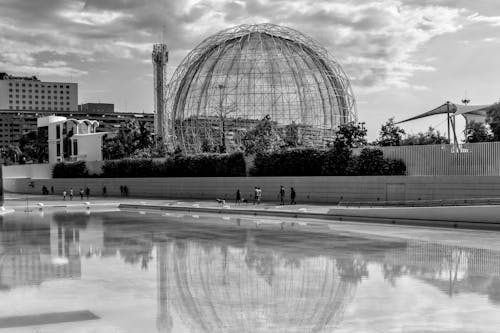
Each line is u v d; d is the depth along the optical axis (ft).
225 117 265.13
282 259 77.46
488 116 185.57
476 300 52.65
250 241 97.71
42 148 446.60
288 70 265.13
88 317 47.47
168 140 302.66
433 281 61.52
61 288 59.26
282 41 276.82
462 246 88.74
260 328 43.96
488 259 76.07
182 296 55.11
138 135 337.52
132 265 73.56
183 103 286.25
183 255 82.02
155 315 47.98
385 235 104.12
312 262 74.74
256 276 65.16
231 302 52.49
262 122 246.27
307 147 213.25
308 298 53.88
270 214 154.61
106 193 286.25
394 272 67.00
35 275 66.80
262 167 218.38
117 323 45.50
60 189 313.94
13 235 110.73
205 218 149.07
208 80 271.28
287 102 262.88
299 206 173.88
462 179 152.87
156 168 266.98
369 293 55.83
